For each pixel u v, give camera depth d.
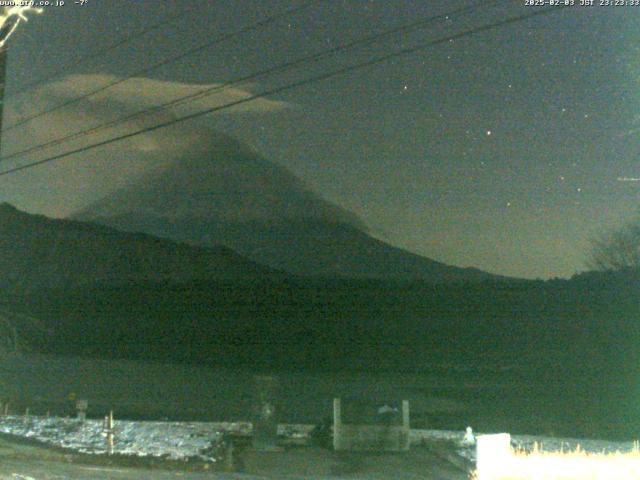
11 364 44.25
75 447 19.20
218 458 19.20
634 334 48.44
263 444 21.30
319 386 39.59
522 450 19.66
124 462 17.41
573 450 21.17
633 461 15.44
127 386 38.44
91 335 54.59
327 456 20.41
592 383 39.91
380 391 37.84
